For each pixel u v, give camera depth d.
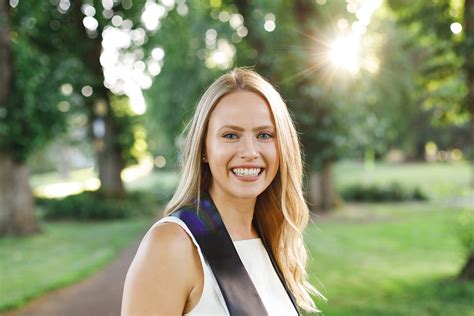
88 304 7.38
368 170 39.12
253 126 1.51
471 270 8.14
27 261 10.83
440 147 37.38
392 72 20.20
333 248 12.84
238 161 1.49
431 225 17.38
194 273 1.39
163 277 1.35
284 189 1.65
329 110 15.61
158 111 22.34
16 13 13.84
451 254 11.76
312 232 15.80
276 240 1.81
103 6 18.73
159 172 40.28
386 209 23.03
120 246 13.10
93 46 19.06
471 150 8.26
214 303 1.38
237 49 16.86
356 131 16.16
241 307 1.38
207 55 19.98
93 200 20.27
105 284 8.70
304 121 15.22
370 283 8.55
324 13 14.32
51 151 47.69
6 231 13.90
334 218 19.64
